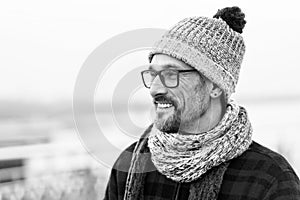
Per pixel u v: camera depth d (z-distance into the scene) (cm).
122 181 223
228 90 204
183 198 205
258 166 201
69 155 457
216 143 203
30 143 514
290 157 661
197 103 199
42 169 438
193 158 203
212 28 205
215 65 199
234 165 204
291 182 196
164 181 211
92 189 444
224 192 201
